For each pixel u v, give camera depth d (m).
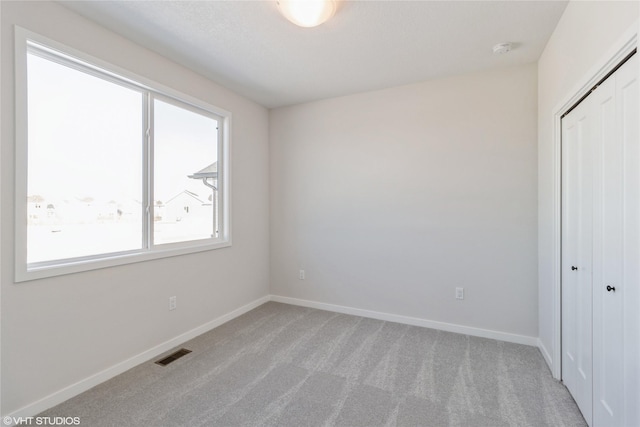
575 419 1.69
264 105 3.74
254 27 2.08
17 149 1.66
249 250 3.54
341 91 3.26
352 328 2.99
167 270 2.55
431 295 3.00
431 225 2.99
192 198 2.87
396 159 3.14
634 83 1.20
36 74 1.81
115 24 2.04
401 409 1.78
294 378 2.11
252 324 3.10
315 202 3.61
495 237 2.74
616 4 1.26
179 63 2.61
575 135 1.81
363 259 3.33
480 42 2.26
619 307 1.33
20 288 1.68
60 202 1.93
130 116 2.33
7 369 1.63
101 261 2.07
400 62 2.59
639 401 1.18
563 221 2.01
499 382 2.05
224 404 1.83
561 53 1.94
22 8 1.67
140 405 1.82
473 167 2.81
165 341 2.53
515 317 2.68
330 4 1.76
